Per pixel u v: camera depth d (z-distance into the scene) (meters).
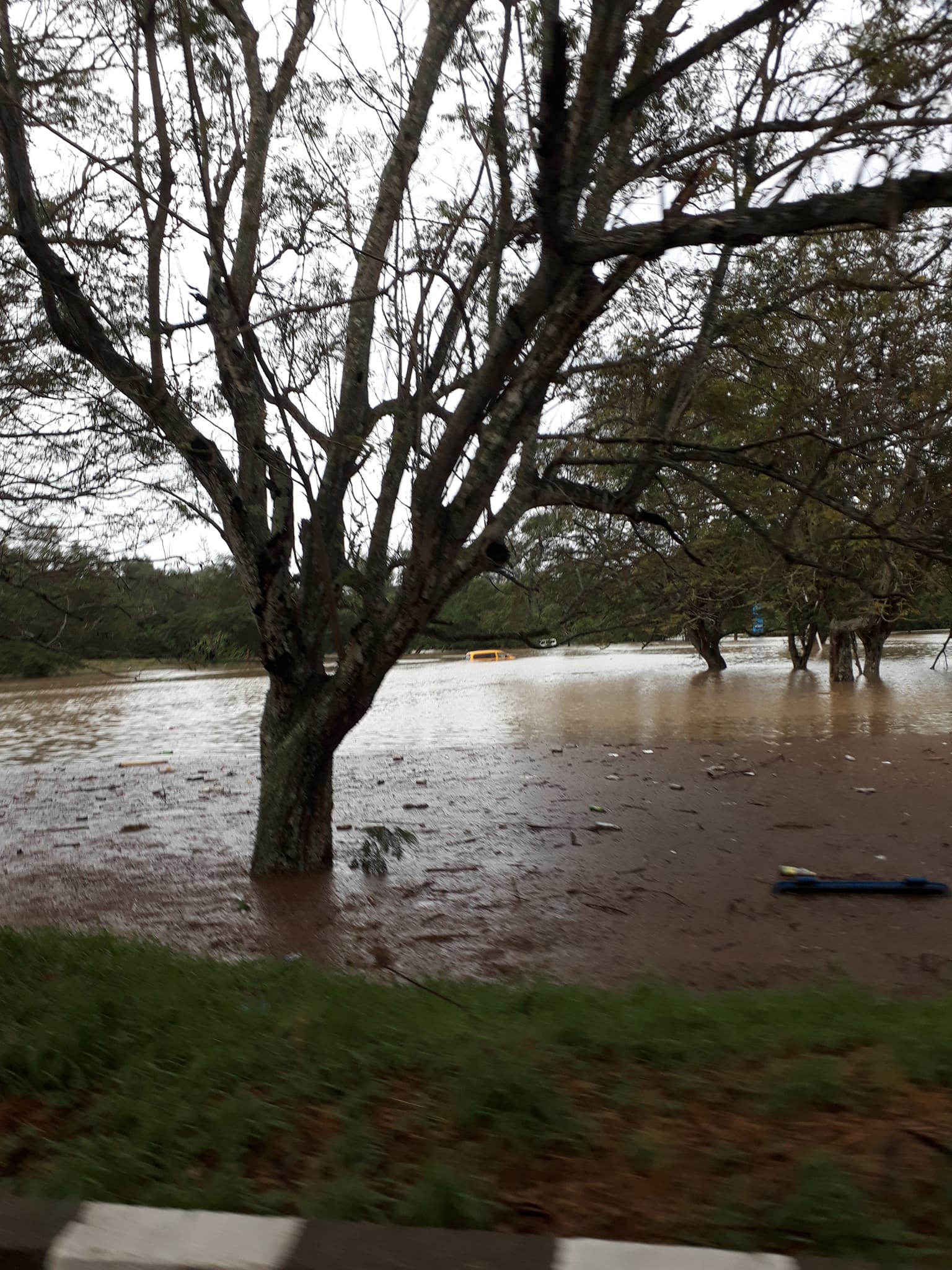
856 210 7.01
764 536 10.88
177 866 13.12
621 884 11.40
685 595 14.06
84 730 31.95
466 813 15.89
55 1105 4.28
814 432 10.20
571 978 8.33
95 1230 3.01
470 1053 4.43
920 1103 3.88
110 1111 4.10
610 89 8.09
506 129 9.43
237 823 15.88
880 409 11.17
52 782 21.45
